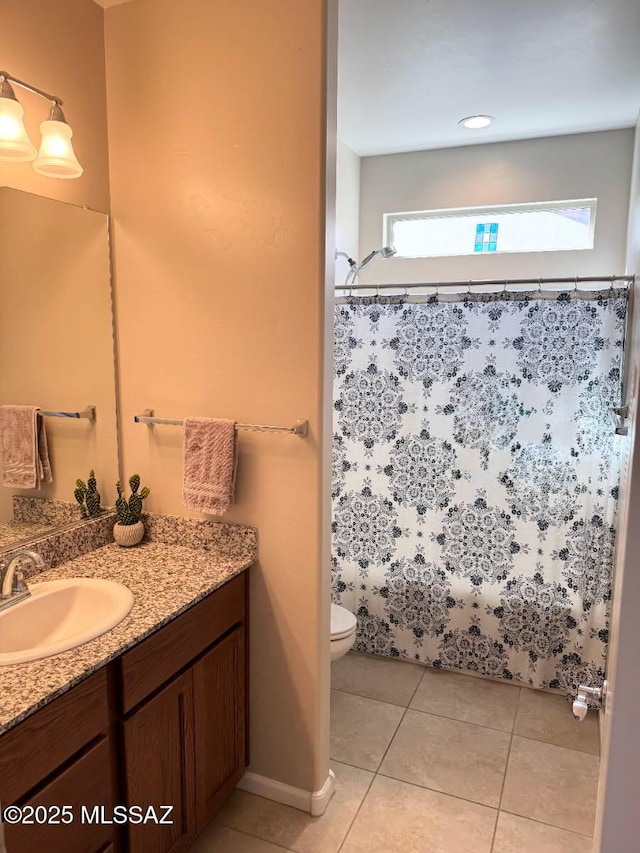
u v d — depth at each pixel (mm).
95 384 1963
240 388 1854
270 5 1668
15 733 1121
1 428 1687
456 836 1856
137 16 1844
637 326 1402
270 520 1872
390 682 2699
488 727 2389
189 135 1821
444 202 3332
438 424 2611
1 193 1643
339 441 2779
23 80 1660
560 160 3098
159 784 1541
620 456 1986
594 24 1994
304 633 1878
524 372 2467
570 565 2514
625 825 1109
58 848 1243
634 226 2457
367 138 3146
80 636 1375
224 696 1816
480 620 2695
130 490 2072
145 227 1920
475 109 2738
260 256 1776
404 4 1879
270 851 1796
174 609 1537
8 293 1678
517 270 3260
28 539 1772
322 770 1972
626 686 1065
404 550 2766
